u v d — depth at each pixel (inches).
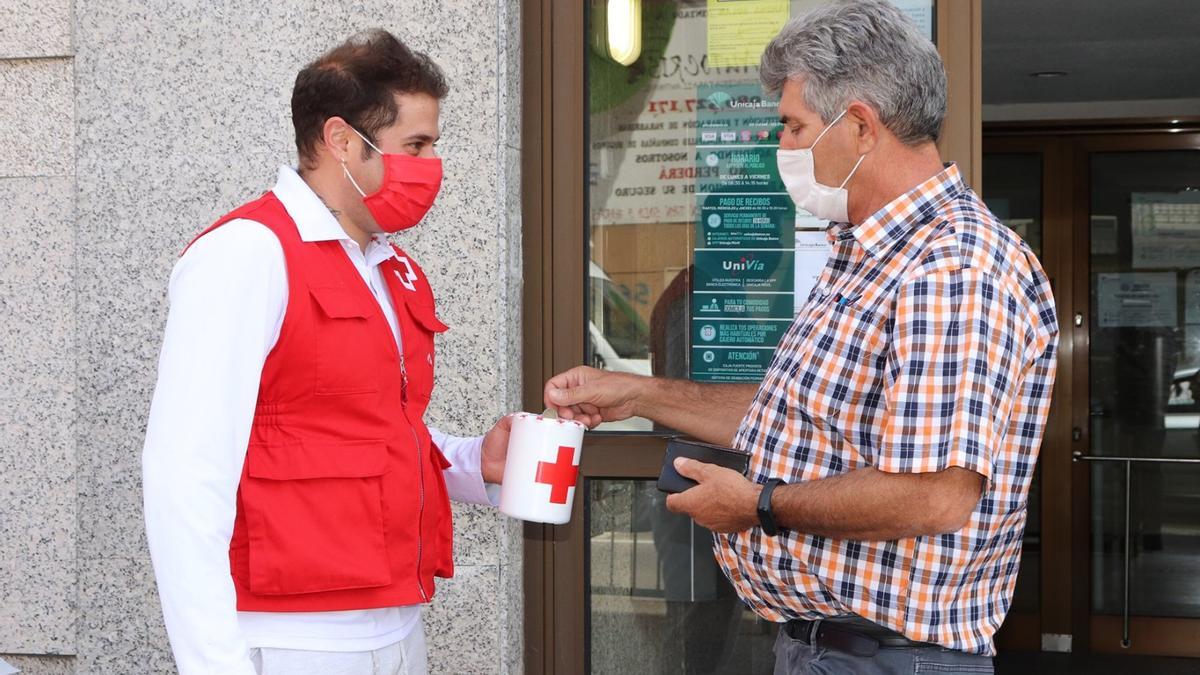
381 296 69.9
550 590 108.3
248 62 103.1
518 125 107.1
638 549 110.0
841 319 66.8
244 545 63.4
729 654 110.0
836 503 63.9
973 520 65.6
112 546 105.0
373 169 65.9
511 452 76.0
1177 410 240.8
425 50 101.3
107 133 104.7
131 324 104.8
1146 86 245.0
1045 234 247.8
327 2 102.1
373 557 64.2
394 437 65.9
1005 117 260.2
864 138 68.0
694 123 108.4
